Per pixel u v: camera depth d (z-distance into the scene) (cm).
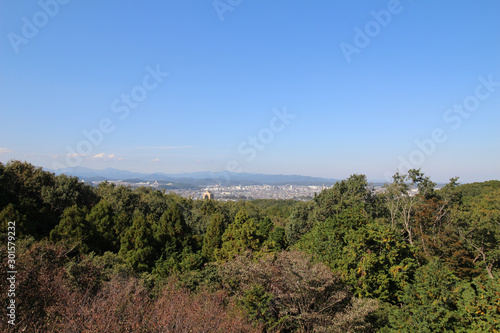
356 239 1827
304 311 1305
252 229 2852
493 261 2070
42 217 3278
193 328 855
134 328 738
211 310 1070
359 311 1234
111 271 1725
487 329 1223
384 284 1691
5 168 3459
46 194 3588
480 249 2117
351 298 1412
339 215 2170
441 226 2600
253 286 1390
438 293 1391
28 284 936
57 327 762
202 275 1859
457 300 1371
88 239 2686
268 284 1439
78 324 724
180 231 3072
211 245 3109
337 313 1277
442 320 1305
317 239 2205
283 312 1297
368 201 3925
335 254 1903
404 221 2884
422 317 1357
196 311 1030
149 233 2803
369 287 1680
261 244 2908
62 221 2638
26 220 2520
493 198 2688
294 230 3862
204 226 4234
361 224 2050
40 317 833
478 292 1365
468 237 2200
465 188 5053
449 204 2819
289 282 1347
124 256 2588
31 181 3628
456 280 1483
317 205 3956
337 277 1453
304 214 4006
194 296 1404
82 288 1180
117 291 1042
